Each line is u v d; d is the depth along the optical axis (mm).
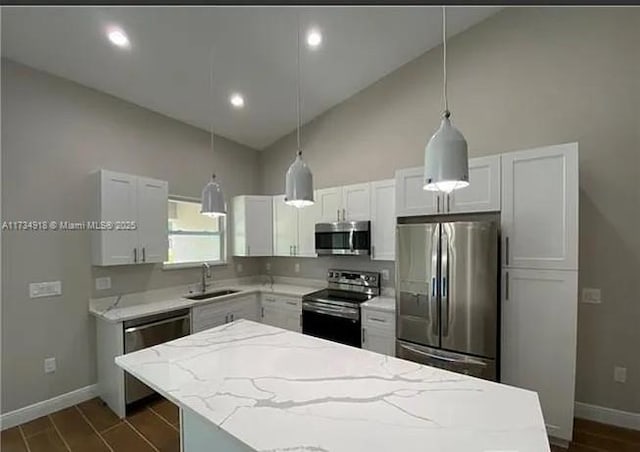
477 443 985
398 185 3027
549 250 2318
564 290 2268
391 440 1001
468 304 2500
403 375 1492
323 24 2773
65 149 2898
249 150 4867
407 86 3568
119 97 3312
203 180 4203
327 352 1807
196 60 2949
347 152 4062
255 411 1178
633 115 2457
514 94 2932
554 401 2297
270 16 2604
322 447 969
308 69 3371
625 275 2496
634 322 2473
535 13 2832
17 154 2619
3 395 2529
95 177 3035
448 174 1188
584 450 2225
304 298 3709
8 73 2582
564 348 2268
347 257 4098
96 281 3072
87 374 2988
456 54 3230
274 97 3764
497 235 2445
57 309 2820
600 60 2570
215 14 2490
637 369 2461
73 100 2965
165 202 3404
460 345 2539
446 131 1230
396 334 2898
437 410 1180
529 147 2857
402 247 2855
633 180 2463
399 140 3635
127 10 2322
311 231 4066
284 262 4742
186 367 1595
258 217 4434
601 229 2568
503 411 1173
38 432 2480
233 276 4582
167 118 3793
